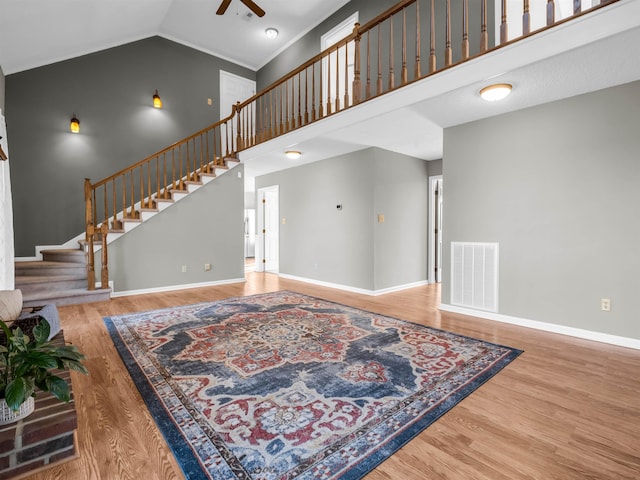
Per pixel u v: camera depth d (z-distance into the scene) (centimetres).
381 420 179
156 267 532
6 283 368
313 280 622
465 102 327
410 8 445
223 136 710
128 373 237
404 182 569
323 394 206
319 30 602
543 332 328
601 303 301
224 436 165
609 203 296
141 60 609
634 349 282
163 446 158
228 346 288
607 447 157
